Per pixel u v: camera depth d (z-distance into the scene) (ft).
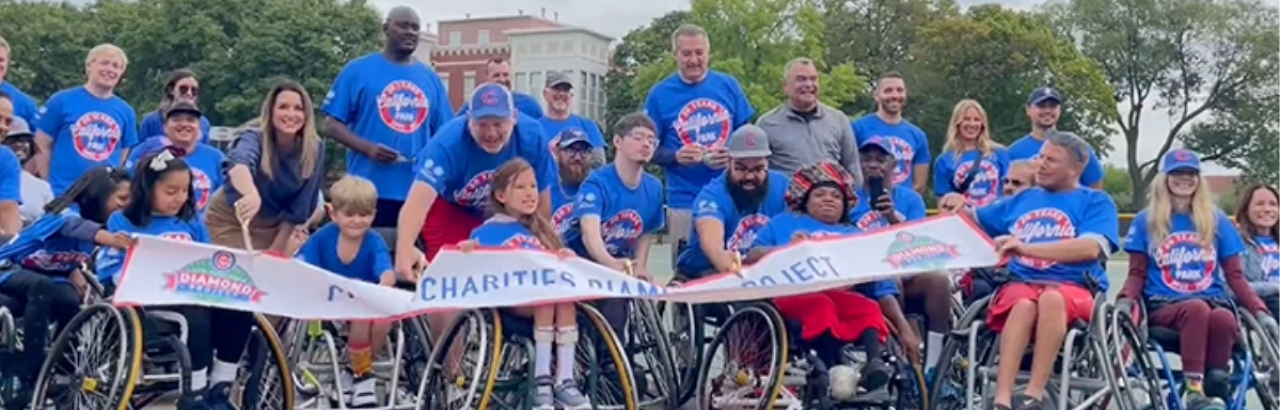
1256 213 21.04
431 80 23.34
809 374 18.98
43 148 25.54
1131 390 17.08
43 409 17.12
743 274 18.72
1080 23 191.62
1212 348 18.33
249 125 20.24
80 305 17.76
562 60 227.61
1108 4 189.06
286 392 17.56
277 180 19.61
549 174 20.39
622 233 21.12
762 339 19.04
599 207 20.59
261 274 17.40
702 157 23.03
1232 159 187.32
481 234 18.52
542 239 18.66
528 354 18.10
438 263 17.78
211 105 151.84
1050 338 17.49
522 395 18.21
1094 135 160.66
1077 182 19.40
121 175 18.07
